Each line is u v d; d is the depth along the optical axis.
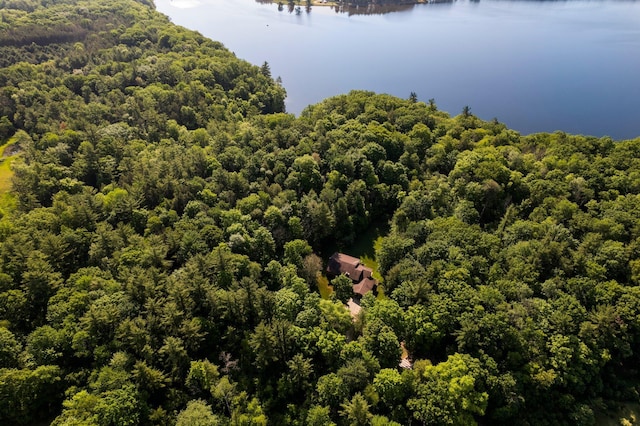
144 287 75.94
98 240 86.50
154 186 106.12
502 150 120.19
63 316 71.06
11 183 111.38
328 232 105.44
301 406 68.19
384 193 116.88
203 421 59.59
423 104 157.00
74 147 121.06
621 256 82.19
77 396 60.28
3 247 81.25
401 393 66.75
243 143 127.25
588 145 118.62
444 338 76.75
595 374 72.75
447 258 86.94
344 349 71.56
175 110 149.62
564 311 75.50
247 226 96.12
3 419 62.47
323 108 156.75
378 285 98.31
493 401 68.69
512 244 90.75
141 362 65.12
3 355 64.94
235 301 76.06
